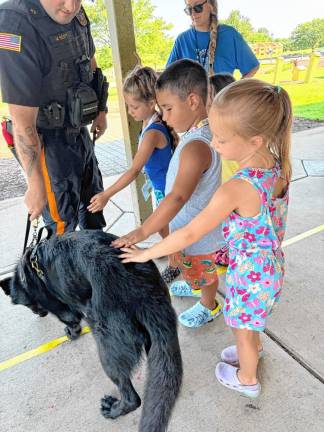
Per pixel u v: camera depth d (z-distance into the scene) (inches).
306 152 196.4
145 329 56.9
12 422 68.7
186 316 87.7
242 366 68.1
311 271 103.6
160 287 60.2
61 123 82.0
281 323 86.4
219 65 120.6
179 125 69.9
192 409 68.4
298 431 63.2
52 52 73.0
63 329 90.3
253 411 67.3
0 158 234.5
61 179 88.5
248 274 58.7
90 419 68.3
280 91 53.0
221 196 53.1
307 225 126.5
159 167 92.0
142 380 73.8
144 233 63.1
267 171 54.2
